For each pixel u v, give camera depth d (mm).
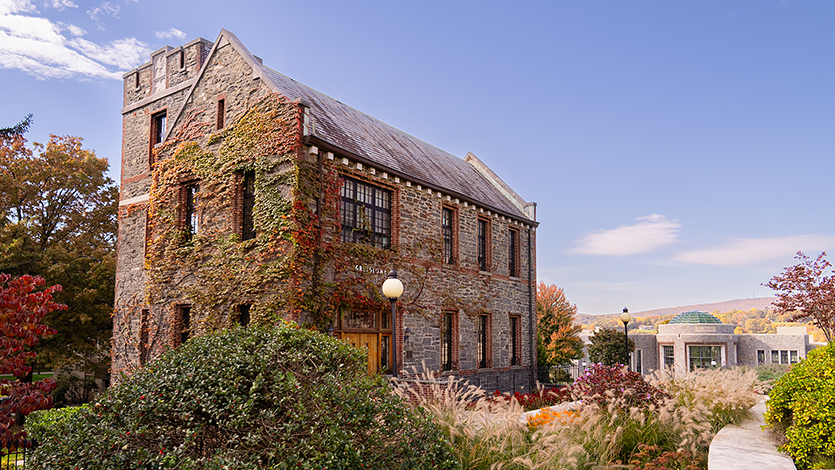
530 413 9453
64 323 22109
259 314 12922
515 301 21781
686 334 37656
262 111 13992
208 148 15125
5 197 22688
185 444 4598
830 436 6555
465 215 19109
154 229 16047
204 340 5824
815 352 8375
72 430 5078
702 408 9430
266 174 13609
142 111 18188
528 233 23188
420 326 16250
